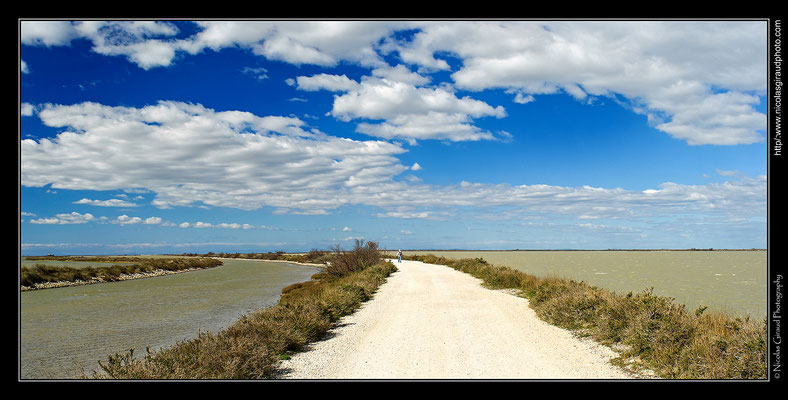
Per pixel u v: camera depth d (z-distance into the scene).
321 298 16.00
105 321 18.03
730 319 9.71
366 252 41.91
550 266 45.69
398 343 10.07
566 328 11.48
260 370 7.70
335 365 8.34
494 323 12.41
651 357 7.83
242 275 50.31
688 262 56.06
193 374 7.32
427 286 24.09
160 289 32.84
